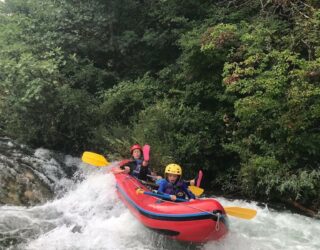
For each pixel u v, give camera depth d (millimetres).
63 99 10766
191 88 10281
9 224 6594
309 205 8086
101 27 13477
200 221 5680
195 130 9859
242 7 12000
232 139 9359
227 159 9906
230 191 9320
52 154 10609
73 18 13258
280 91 8141
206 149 9633
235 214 6348
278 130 8336
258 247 6266
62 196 8539
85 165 10227
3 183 8133
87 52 13695
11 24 13055
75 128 10961
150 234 6465
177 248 6160
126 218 7160
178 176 6742
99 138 10609
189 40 10391
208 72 10219
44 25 13234
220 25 9844
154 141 9570
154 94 11625
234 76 8789
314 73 7879
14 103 10688
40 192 8383
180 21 12203
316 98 7855
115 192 8117
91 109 11172
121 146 9922
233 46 9648
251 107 8219
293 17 9852
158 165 9258
